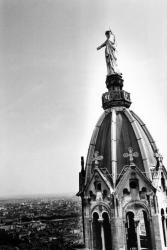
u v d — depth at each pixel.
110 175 30.66
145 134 33.91
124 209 29.47
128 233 31.91
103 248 29.39
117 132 32.56
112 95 35.06
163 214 29.91
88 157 33.62
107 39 37.56
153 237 28.61
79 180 34.56
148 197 29.31
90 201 31.36
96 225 30.95
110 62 36.66
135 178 30.16
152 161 31.84
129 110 35.19
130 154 30.73
